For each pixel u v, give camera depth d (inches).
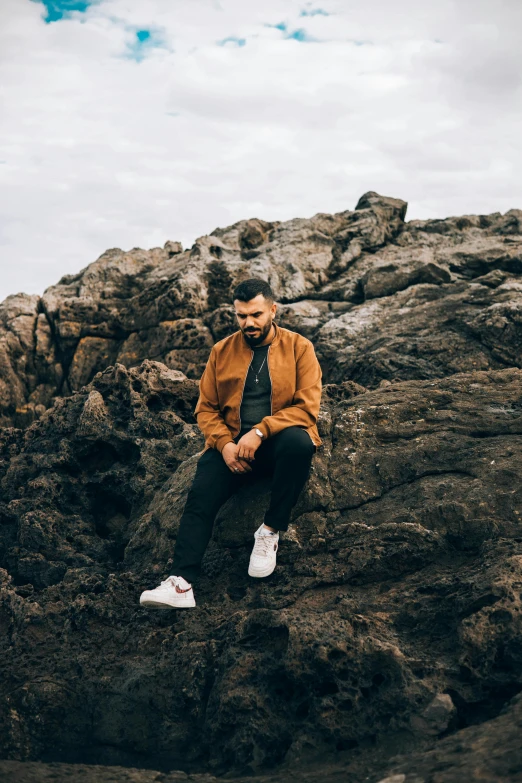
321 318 394.9
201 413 174.2
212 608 163.5
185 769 138.5
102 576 185.3
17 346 445.7
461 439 189.9
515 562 143.3
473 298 361.7
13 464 248.2
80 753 148.6
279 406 169.6
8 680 158.6
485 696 127.6
